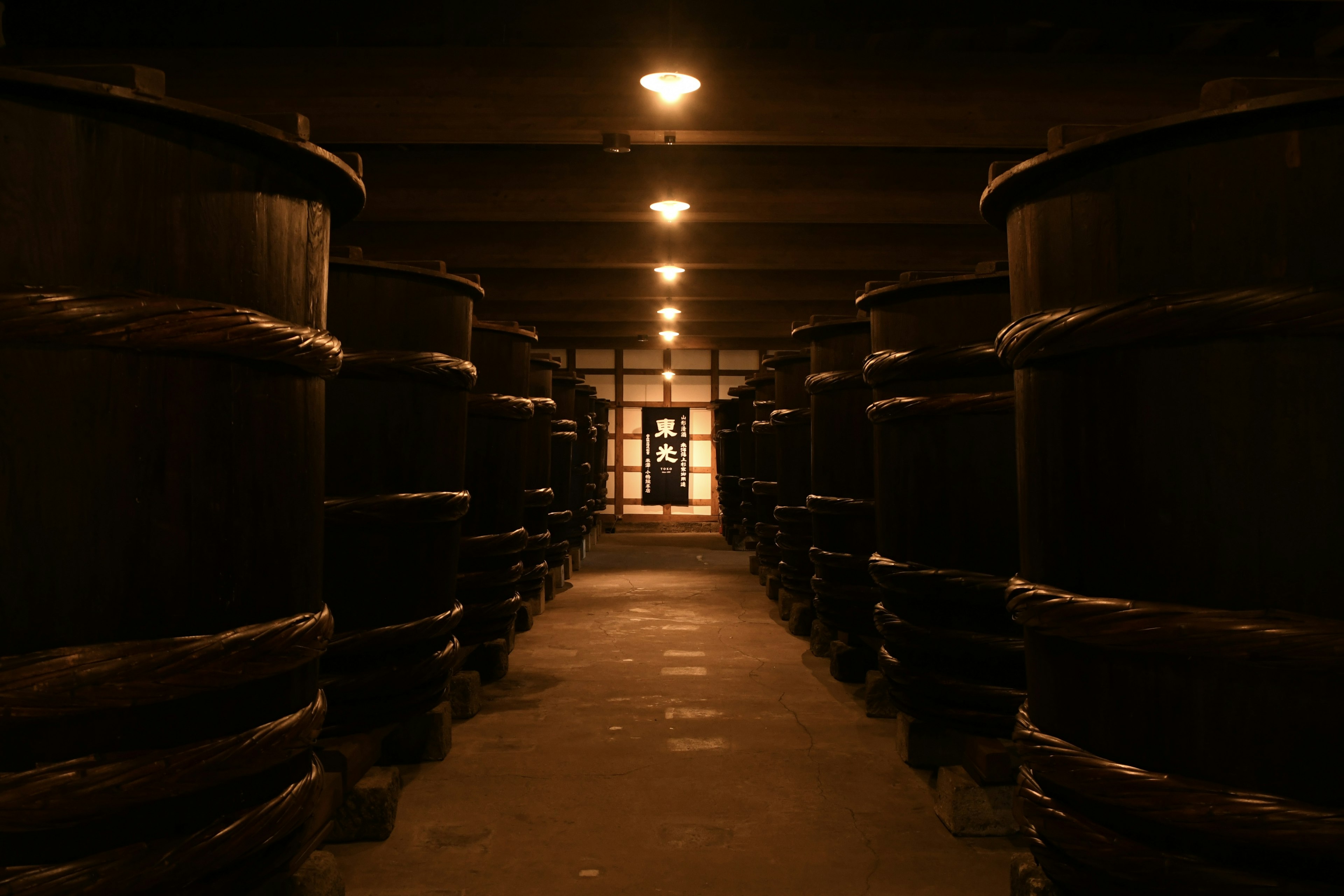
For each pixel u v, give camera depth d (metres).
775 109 5.04
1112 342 1.71
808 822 2.99
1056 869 1.93
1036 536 1.94
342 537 3.00
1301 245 1.53
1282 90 1.61
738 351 18.52
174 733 1.60
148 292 1.55
